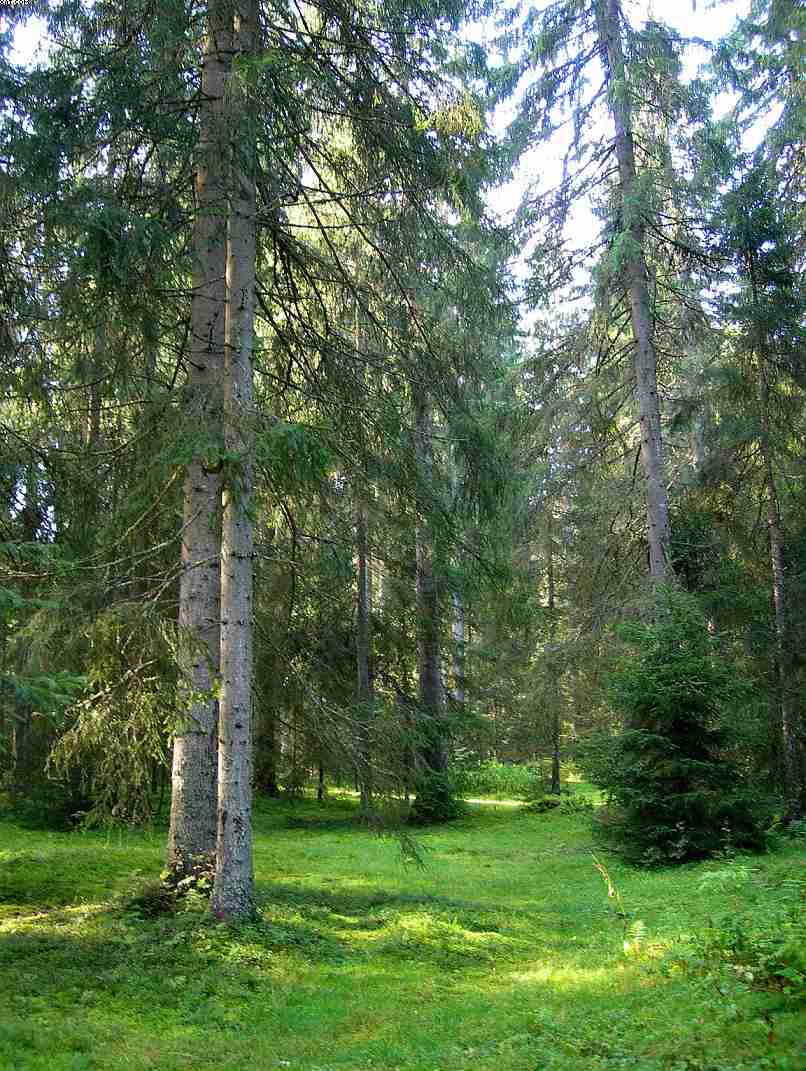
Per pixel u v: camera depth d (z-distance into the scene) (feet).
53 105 28.04
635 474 57.52
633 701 44.32
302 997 21.61
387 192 34.99
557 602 88.17
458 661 76.54
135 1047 17.81
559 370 56.54
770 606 54.80
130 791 28.35
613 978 21.26
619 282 53.72
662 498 52.65
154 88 31.35
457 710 73.10
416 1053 17.62
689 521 56.24
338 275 36.52
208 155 28.58
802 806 50.93
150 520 33.09
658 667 44.78
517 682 80.69
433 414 47.14
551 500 57.82
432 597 62.39
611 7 53.36
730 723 43.78
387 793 33.09
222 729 28.12
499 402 56.85
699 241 53.06
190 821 31.22
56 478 30.91
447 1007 20.77
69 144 27.91
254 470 30.01
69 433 34.24
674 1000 17.79
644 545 58.44
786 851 41.11
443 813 68.39
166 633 27.96
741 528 55.47
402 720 38.09
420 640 67.87
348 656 62.95
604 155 55.21
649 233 54.29
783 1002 15.67
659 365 60.70
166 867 31.19
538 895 36.70
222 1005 20.68
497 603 47.75
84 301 27.63
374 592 71.92
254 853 47.88
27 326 28.43
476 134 34.47
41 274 27.84
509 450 52.90
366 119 32.48
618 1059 15.20
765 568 55.93
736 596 53.88
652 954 22.44
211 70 32.19
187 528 32.35
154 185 32.55
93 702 28.63
